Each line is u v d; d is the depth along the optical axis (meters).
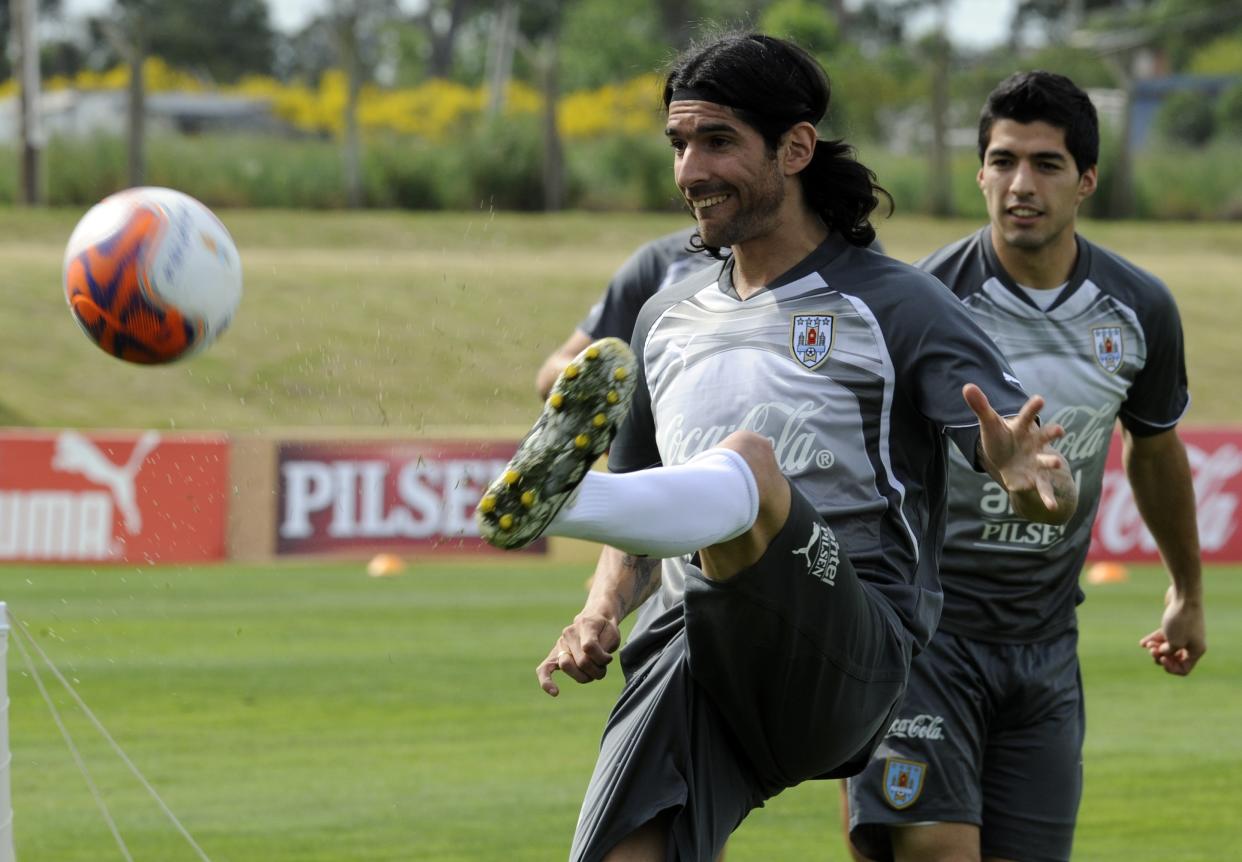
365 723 23.75
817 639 9.88
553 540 44.44
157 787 20.02
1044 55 143.00
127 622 33.03
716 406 10.64
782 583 9.66
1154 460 14.76
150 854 17.00
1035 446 9.16
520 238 85.88
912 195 94.56
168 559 43.16
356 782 20.30
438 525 44.50
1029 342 14.23
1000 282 14.28
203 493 43.47
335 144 96.75
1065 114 13.84
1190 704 25.47
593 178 95.38
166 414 58.03
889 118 120.19
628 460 11.67
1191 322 74.12
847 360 10.41
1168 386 14.51
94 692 25.86
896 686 10.51
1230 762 21.67
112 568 42.47
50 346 62.88
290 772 20.77
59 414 57.75
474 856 17.08
